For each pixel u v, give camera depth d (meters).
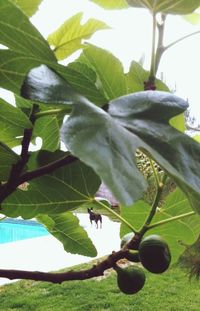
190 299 2.45
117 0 0.37
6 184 0.28
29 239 4.48
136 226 0.45
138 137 0.22
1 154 0.28
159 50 0.32
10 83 0.28
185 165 0.23
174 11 0.32
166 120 0.25
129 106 0.25
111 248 4.17
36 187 0.37
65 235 0.47
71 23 0.37
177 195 0.42
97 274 0.34
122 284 0.36
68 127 0.20
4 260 3.69
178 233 0.44
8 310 2.31
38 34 0.24
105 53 0.36
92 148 0.19
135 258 0.35
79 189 0.37
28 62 0.26
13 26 0.24
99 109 0.23
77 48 0.38
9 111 0.28
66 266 3.50
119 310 2.29
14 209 0.38
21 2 0.33
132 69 0.37
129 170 0.19
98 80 0.35
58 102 0.22
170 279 2.78
